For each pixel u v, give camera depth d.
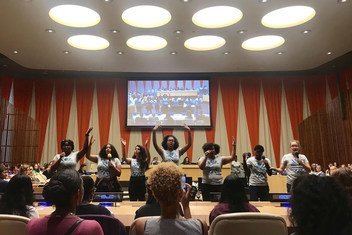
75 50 8.62
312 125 10.70
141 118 10.91
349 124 9.55
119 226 2.23
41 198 3.59
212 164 4.95
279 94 11.26
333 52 8.91
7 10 6.43
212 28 7.41
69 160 4.69
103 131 10.98
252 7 6.46
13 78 10.94
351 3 6.35
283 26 7.41
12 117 10.41
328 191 1.05
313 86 11.24
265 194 5.25
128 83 11.10
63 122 10.96
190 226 1.67
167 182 1.67
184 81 11.13
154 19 7.35
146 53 8.89
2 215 2.05
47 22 7.00
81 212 2.40
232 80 11.37
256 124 11.09
